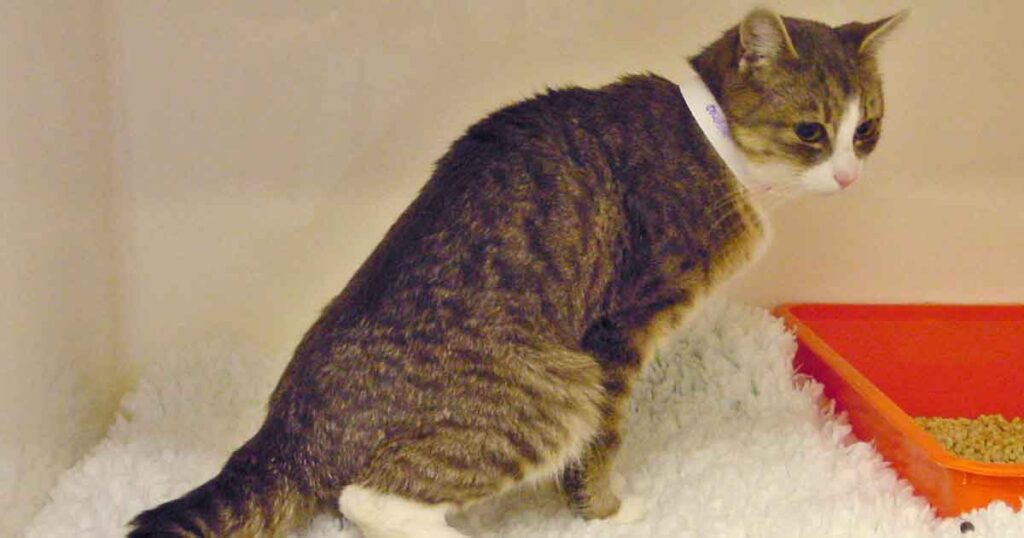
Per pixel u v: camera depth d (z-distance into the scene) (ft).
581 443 4.14
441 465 3.91
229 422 5.27
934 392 6.13
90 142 5.21
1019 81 5.71
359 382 3.95
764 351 5.47
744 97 4.08
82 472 4.76
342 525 4.13
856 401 5.20
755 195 4.28
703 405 5.33
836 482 4.65
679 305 4.25
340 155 5.67
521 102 4.36
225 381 5.58
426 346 3.92
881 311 6.04
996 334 6.04
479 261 3.97
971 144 5.83
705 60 4.30
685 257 4.14
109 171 5.54
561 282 4.04
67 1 4.83
